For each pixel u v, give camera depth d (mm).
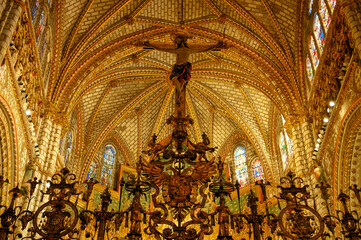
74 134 29344
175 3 25750
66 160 27797
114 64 27484
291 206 11531
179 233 12188
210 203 26172
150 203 27344
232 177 31766
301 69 23500
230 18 25531
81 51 24750
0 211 16359
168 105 33375
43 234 10883
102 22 24547
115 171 31969
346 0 15180
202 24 26406
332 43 17844
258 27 24797
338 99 17297
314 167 20219
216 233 24219
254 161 31469
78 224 23562
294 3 22500
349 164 17453
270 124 30500
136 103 31891
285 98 24250
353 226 10664
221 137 33375
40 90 20641
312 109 21750
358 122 16453
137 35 26484
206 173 13305
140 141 33312
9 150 16906
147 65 29703
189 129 33781
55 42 22766
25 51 17484
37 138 20688
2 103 15578
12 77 16078
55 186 11641
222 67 29062
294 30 23531
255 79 27281
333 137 18312
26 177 18547
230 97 31297
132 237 12008
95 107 30219
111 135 32812
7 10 14992
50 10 21375
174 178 13289
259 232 11711
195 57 29078
